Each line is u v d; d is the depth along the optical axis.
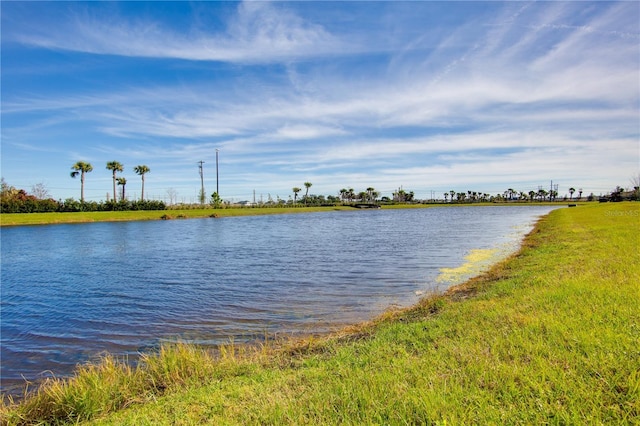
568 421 3.11
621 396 3.41
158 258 21.02
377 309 9.77
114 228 46.41
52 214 58.84
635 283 7.24
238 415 3.85
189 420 3.86
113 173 85.19
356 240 28.08
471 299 8.53
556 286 7.81
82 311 10.65
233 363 5.75
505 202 135.50
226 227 46.59
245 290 12.61
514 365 4.18
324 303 10.62
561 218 36.00
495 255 18.34
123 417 4.29
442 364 4.47
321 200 126.19
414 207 115.25
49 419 4.56
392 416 3.42
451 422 3.20
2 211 59.19
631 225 21.00
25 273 17.17
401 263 17.05
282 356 6.19
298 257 20.00
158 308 10.75
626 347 4.31
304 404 3.87
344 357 5.38
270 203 114.06
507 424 3.17
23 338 8.52
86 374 5.27
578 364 4.06
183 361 5.62
